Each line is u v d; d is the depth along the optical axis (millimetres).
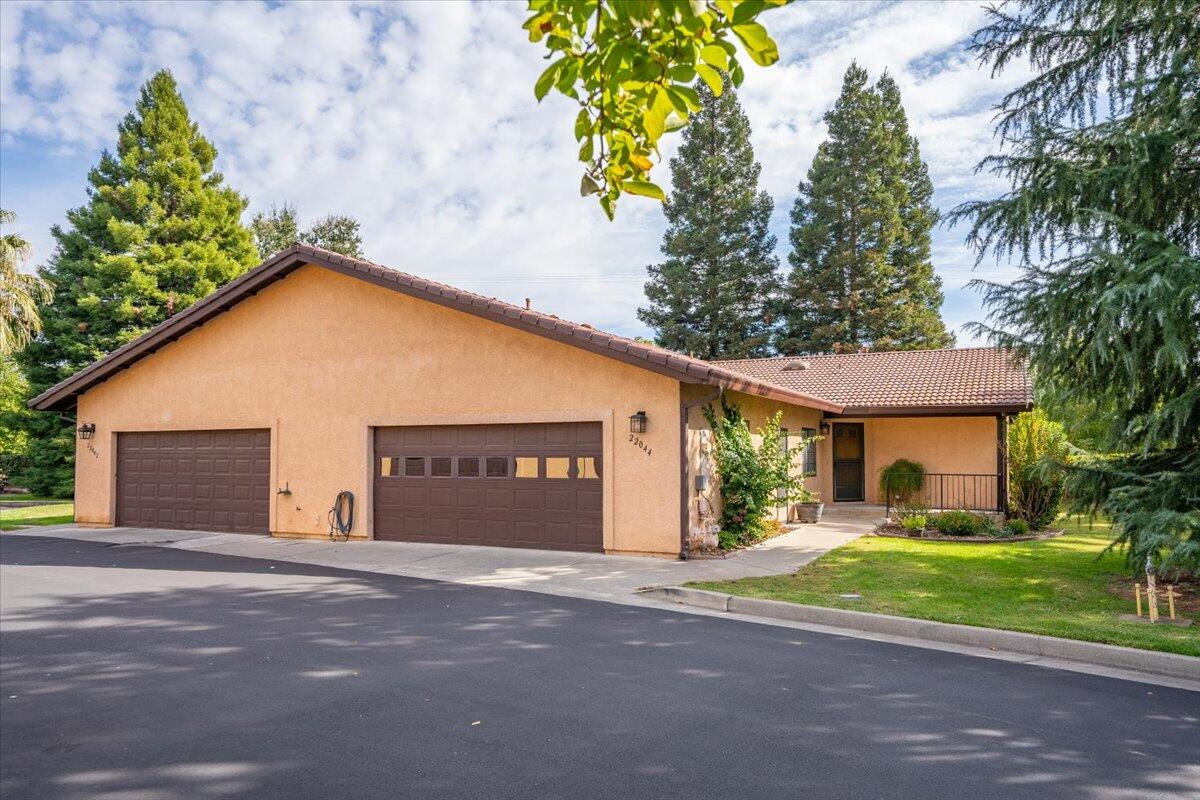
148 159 29375
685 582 9180
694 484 11562
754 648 6539
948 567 10102
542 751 4344
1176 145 8250
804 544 12492
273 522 14922
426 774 4055
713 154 39781
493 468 12898
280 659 6293
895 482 18125
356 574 10500
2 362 32188
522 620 7621
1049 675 5750
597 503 11898
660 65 1716
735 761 4184
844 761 4180
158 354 16703
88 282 27031
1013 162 8836
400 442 13875
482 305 12266
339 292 14516
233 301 15352
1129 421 8875
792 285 39406
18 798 3861
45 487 27594
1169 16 8391
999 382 17844
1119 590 8523
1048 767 4098
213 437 16031
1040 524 14328
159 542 14344
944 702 5133
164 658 6363
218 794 3869
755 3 1568
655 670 5895
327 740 4547
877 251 37812
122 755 4379
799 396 14219
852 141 38281
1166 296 7344
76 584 9852
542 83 1924
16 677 5891
